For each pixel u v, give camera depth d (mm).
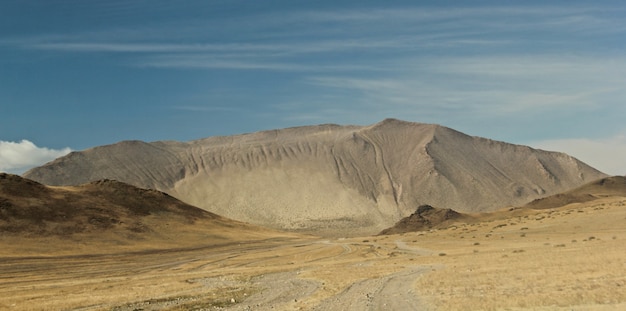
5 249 130000
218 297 48938
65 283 76875
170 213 197750
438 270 58969
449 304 32219
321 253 126750
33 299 53469
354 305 36125
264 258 123688
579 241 89000
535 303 30172
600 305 28406
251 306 41031
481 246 102875
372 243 150375
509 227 139750
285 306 38938
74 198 182625
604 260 49250
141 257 134625
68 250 138250
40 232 148375
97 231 160500
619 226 109625
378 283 50469
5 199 161000
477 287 39812
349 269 73375
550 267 48500
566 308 28375
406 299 36969
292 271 81375
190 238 174250
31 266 110938
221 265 110125
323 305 37500
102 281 78062
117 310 42281
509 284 39688
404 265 73125
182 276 81688
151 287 62125
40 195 174375
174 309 41719
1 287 75125
